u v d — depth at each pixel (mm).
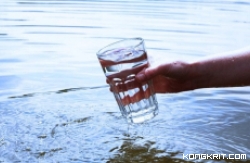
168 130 1161
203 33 2496
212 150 1070
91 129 1169
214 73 1108
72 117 1233
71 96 1395
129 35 2482
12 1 3615
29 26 2689
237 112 1258
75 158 1039
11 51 2049
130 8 3320
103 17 2996
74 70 1704
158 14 3086
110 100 1355
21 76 1624
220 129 1162
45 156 1046
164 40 2352
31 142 1103
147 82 1035
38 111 1271
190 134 1139
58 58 1908
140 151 1069
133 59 1009
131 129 1166
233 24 2725
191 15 3035
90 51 2070
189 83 1113
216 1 3646
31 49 2096
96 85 1509
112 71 1012
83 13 3139
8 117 1230
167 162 1027
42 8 3322
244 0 3678
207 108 1286
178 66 1058
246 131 1151
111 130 1163
